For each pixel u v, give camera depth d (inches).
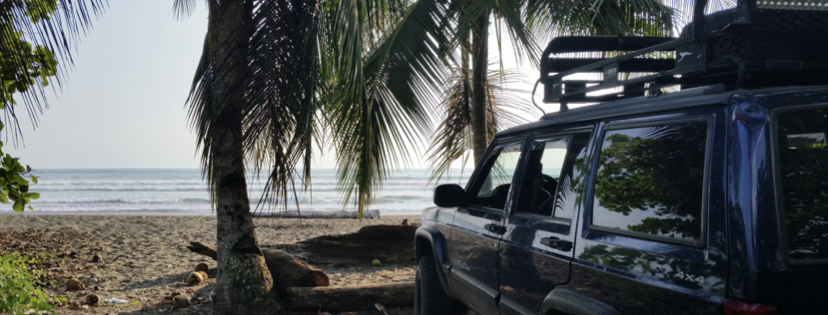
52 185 2544.3
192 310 240.1
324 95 243.6
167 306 247.4
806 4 88.9
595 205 101.1
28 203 178.2
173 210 1316.4
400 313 232.2
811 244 73.1
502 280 129.4
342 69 217.9
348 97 219.3
